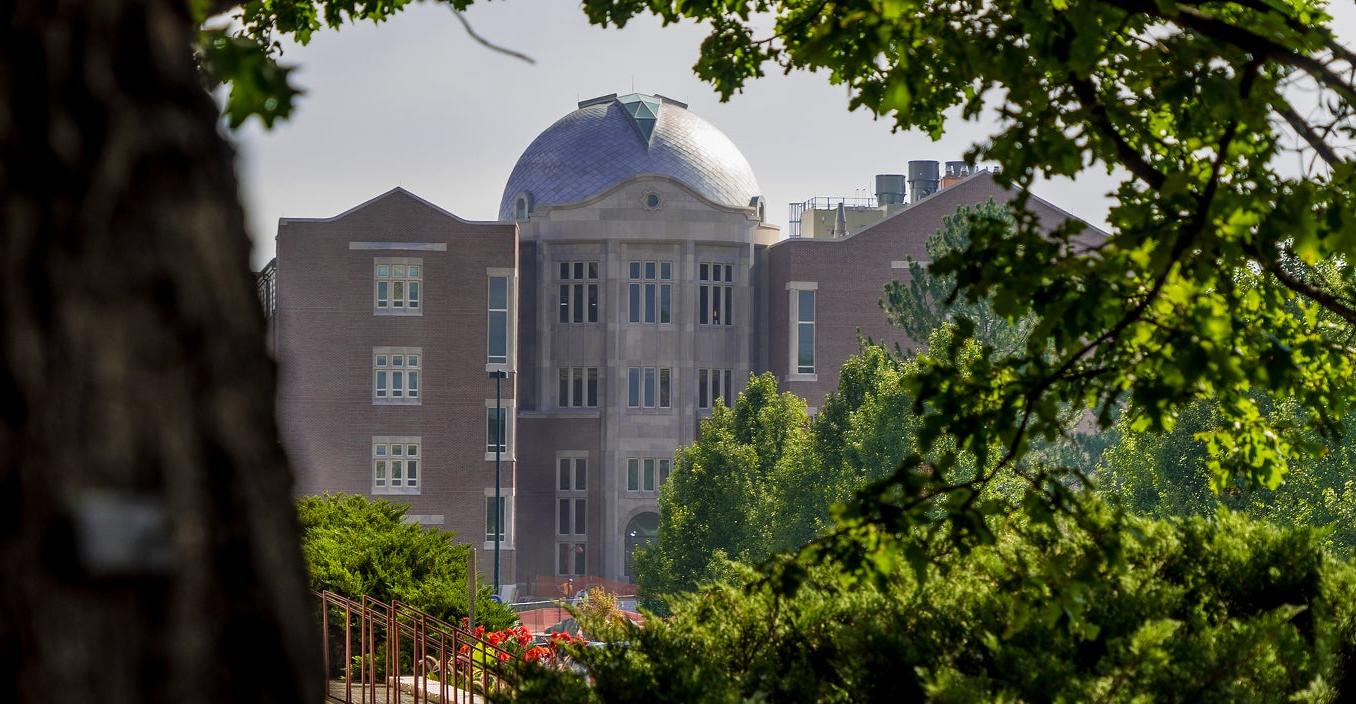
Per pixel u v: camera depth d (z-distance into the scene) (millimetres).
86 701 3445
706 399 148000
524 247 148250
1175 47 10328
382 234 130625
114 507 3477
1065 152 10594
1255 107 9969
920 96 11148
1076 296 10281
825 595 13234
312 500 37938
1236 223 10133
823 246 143125
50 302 3547
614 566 145250
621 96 173375
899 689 11562
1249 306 15000
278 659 3760
